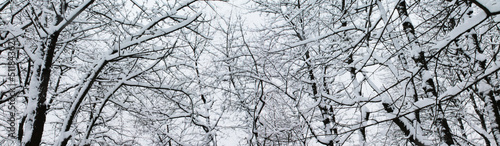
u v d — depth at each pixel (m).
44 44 5.40
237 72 8.54
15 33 5.26
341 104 6.07
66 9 5.68
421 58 5.81
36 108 4.96
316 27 8.01
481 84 6.34
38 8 5.47
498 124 6.14
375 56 6.34
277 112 8.55
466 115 8.45
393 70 6.29
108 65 7.45
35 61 5.21
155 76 8.35
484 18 3.16
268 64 7.93
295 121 8.14
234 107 9.53
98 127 9.32
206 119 9.43
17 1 5.77
